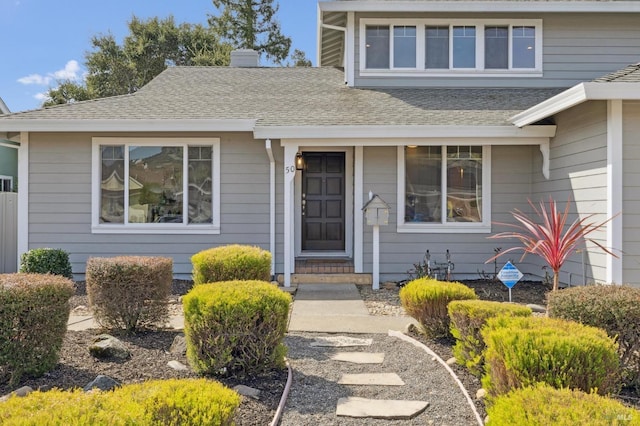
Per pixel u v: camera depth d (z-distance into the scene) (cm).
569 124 747
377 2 987
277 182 879
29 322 350
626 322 355
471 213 882
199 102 955
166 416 213
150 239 874
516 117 779
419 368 422
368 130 790
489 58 1018
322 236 1020
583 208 709
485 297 724
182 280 859
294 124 802
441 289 493
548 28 1009
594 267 681
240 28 2961
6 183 1523
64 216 866
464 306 409
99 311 500
